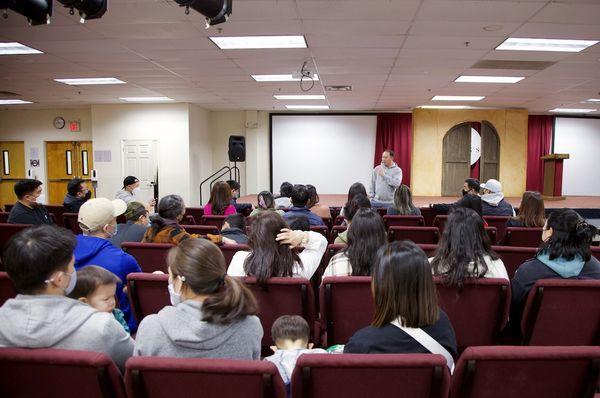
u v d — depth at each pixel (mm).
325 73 6949
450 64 6320
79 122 10805
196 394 1096
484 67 6488
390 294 1231
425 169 11594
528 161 11852
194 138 10531
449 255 1972
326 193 11789
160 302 2010
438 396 1081
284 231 2051
